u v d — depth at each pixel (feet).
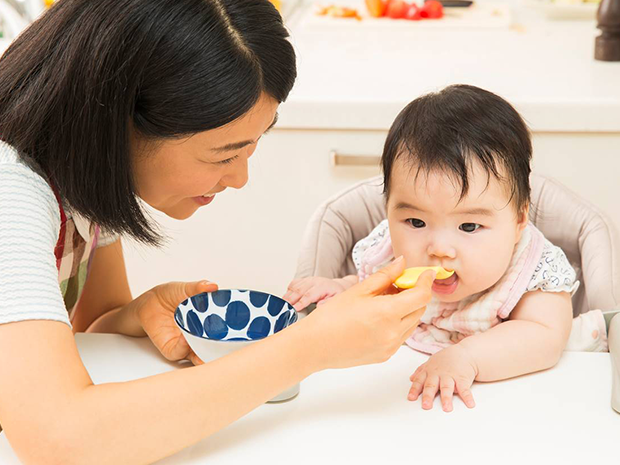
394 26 6.93
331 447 2.31
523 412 2.50
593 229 3.73
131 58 2.23
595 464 2.23
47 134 2.43
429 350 2.94
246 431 2.39
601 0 5.81
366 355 2.34
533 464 2.22
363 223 4.06
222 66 2.26
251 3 2.39
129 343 3.03
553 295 3.11
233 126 2.37
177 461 2.25
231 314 2.89
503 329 2.89
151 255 5.75
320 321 2.34
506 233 3.03
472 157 2.94
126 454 2.16
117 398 2.17
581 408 2.52
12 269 2.24
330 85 5.29
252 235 5.65
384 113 5.04
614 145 5.08
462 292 3.13
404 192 3.05
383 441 2.34
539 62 5.84
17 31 6.16
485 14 7.24
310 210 5.50
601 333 3.33
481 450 2.29
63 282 3.00
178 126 2.30
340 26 6.97
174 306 3.05
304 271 3.88
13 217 2.34
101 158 2.35
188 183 2.52
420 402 2.56
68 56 2.31
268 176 5.41
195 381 2.23
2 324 2.19
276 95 2.46
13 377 2.15
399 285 2.49
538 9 7.32
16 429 2.14
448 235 3.02
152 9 2.22
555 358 2.80
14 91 2.45
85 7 2.33
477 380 2.72
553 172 5.21
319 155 5.28
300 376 2.33
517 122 3.10
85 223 2.80
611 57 5.83
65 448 2.11
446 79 5.40
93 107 2.28
